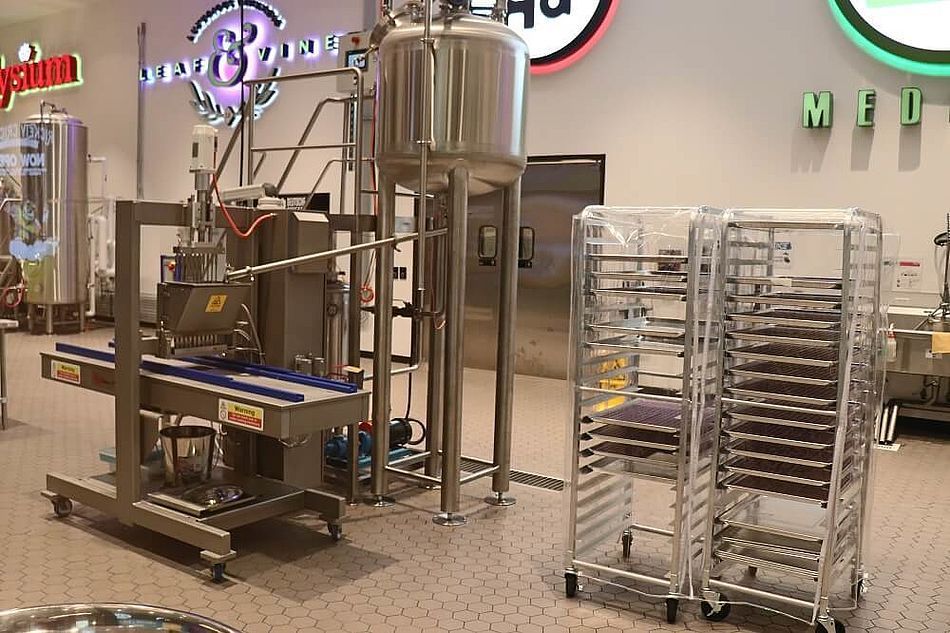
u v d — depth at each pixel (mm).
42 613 1075
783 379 2541
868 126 5824
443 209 4070
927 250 5695
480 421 5621
